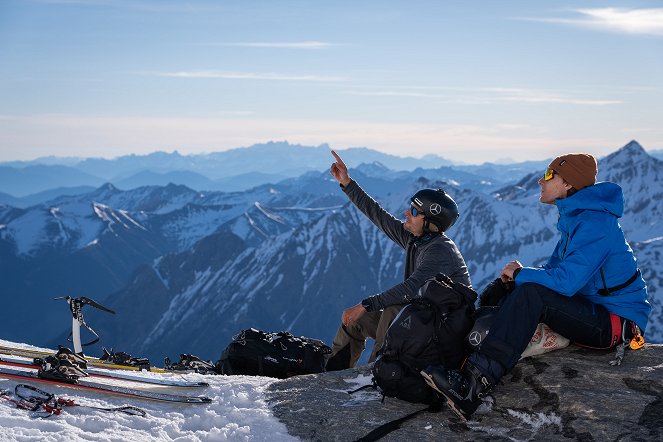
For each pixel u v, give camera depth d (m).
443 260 5.09
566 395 4.34
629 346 4.59
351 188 5.86
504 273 4.51
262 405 4.55
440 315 4.37
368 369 4.95
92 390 4.48
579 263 4.29
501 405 4.42
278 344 5.66
